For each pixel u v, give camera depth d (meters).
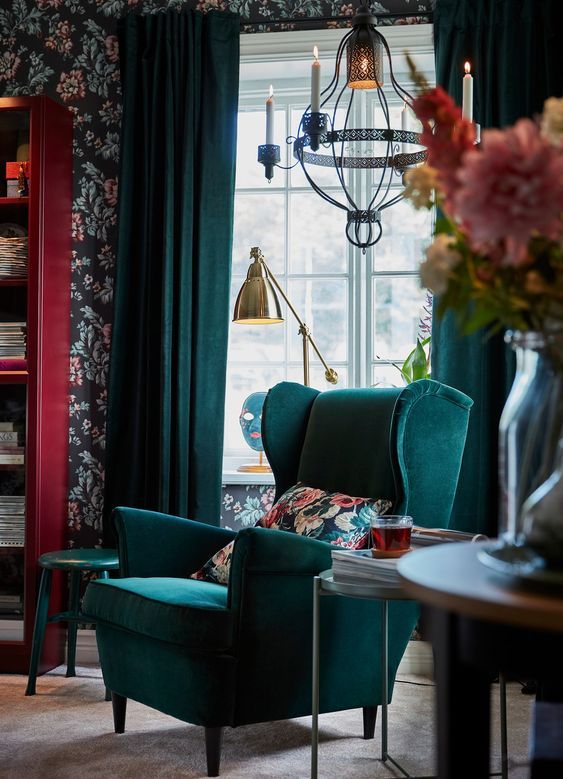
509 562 1.25
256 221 4.21
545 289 1.21
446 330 3.69
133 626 2.71
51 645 3.83
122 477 3.91
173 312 3.89
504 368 3.68
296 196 4.19
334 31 3.94
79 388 4.08
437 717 1.23
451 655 1.20
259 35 3.98
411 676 3.76
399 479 2.80
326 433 3.28
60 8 4.14
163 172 3.92
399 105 4.11
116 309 3.91
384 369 4.11
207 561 3.23
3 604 3.78
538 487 1.24
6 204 3.85
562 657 1.08
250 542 2.57
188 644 2.54
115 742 2.89
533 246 1.22
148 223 3.92
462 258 1.25
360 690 2.84
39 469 3.76
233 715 2.58
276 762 2.71
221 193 3.89
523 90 3.72
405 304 4.11
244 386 4.21
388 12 3.93
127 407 3.93
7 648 3.74
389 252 4.11
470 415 3.68
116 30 4.07
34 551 3.73
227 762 2.71
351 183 4.12
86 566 3.37
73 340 4.09
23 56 4.16
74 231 4.10
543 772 1.34
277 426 3.39
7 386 3.82
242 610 2.58
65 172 4.02
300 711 2.71
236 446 4.20
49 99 3.85
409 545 2.34
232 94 3.92
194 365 3.86
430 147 1.27
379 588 2.23
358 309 4.10
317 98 2.52
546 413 1.23
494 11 3.74
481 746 1.19
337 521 2.91
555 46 3.68
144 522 3.16
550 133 1.31
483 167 1.13
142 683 2.79
